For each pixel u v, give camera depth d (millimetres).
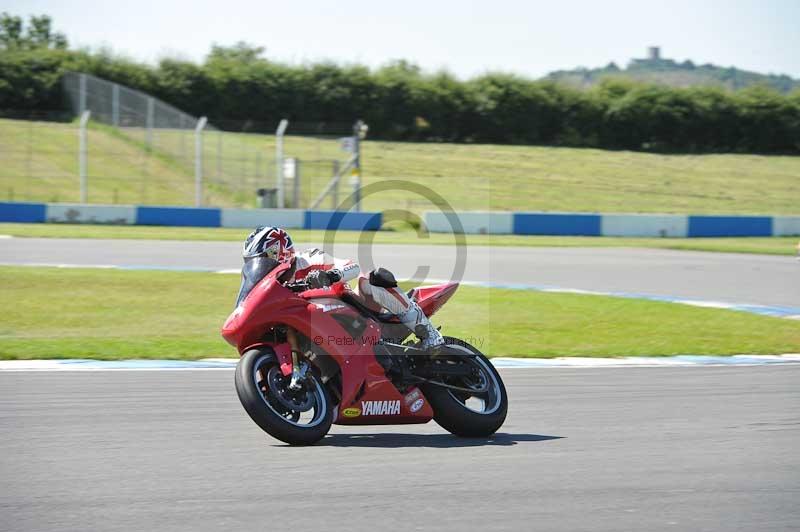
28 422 22859
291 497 16641
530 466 19250
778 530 15195
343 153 152500
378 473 18438
